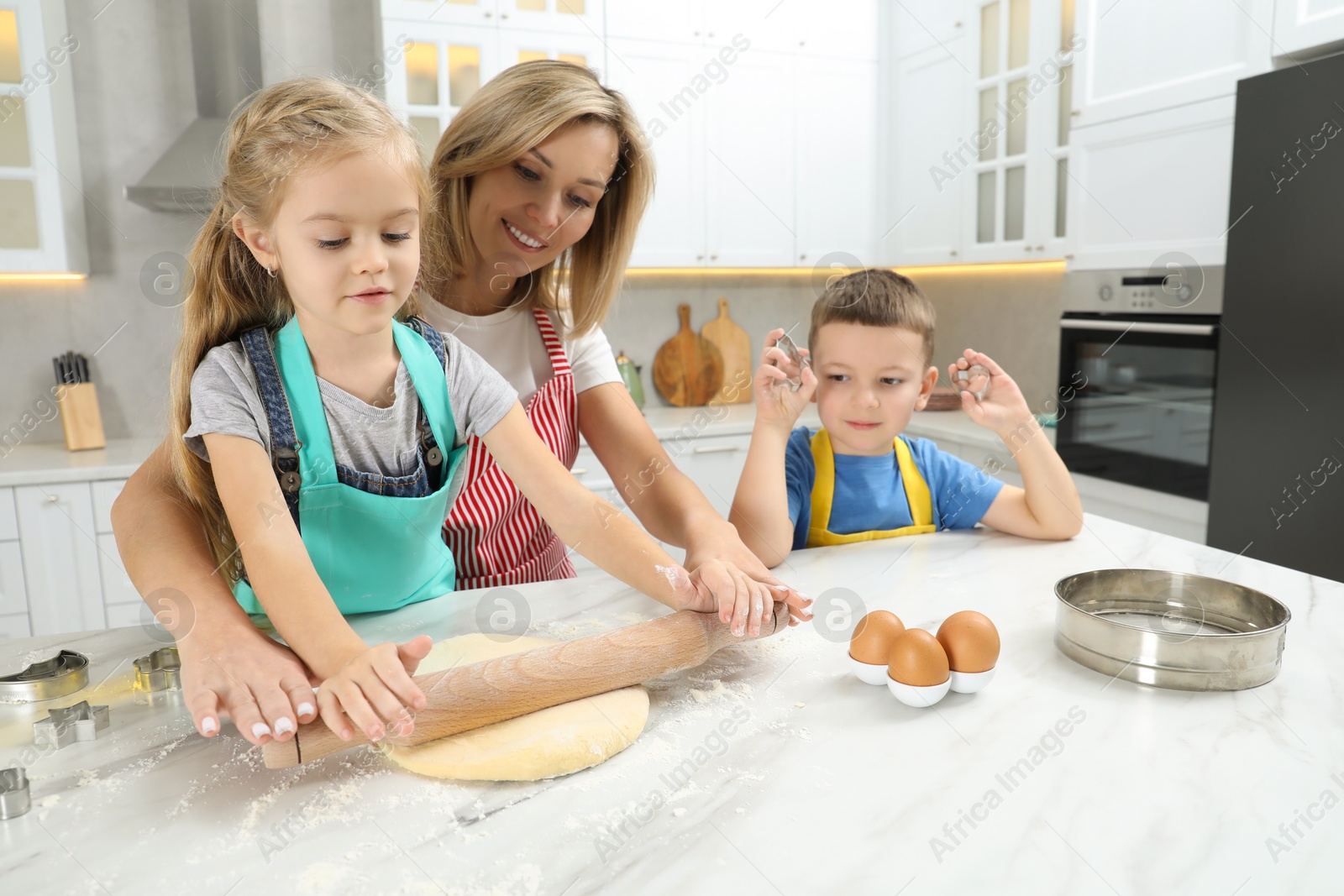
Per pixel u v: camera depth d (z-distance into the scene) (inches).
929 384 51.4
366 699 24.1
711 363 126.9
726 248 112.3
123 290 99.3
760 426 47.6
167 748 25.7
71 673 29.4
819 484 51.9
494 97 40.3
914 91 112.8
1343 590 38.0
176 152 94.2
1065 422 95.0
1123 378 87.7
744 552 36.2
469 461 44.3
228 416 31.1
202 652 26.4
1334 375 68.6
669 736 26.3
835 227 118.1
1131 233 85.7
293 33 100.3
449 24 94.0
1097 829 20.9
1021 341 110.5
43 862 20.3
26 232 90.1
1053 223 94.9
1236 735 25.5
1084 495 93.7
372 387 34.0
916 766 24.1
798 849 20.5
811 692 29.2
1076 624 30.8
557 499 36.8
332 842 21.1
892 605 36.9
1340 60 65.9
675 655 29.3
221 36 98.1
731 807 22.2
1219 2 75.8
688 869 19.8
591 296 47.9
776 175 113.4
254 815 22.3
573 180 41.1
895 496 52.1
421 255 42.0
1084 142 89.8
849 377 49.9
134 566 30.3
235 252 32.7
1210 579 33.8
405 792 23.4
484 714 25.6
